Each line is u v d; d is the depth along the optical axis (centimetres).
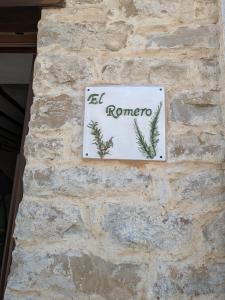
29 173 149
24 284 138
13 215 181
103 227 141
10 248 172
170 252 136
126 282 135
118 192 144
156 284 133
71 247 140
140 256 137
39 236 142
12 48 208
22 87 263
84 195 145
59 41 164
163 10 163
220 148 146
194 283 133
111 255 138
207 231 138
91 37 163
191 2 163
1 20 185
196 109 151
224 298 131
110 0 167
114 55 160
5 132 294
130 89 153
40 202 146
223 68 149
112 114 151
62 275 137
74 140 151
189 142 147
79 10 167
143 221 140
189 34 159
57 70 160
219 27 157
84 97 155
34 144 152
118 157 146
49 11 169
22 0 170
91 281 136
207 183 142
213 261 135
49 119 154
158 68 156
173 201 141
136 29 162
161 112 150
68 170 148
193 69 155
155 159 145
